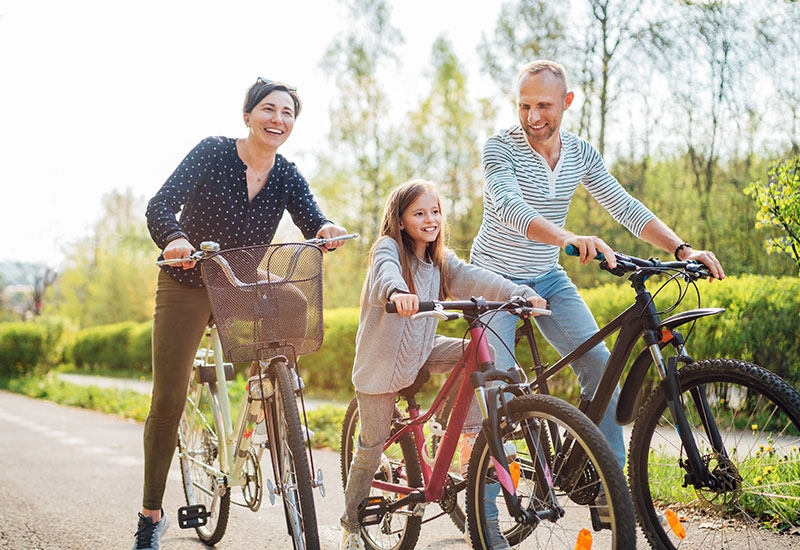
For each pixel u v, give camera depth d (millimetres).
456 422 2793
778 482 2625
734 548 2727
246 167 3443
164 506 4793
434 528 3918
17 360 19922
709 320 6508
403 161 23422
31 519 4453
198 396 3869
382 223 2965
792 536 2645
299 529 2832
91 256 42688
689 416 2613
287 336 2984
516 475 2482
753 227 10719
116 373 22438
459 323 8891
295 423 2859
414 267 2938
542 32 14766
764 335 6223
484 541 2615
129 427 9820
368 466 3021
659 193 12484
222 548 3768
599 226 12789
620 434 3154
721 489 2543
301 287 2977
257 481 3350
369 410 2961
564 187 3424
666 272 2746
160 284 3432
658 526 2664
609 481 2193
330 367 12547
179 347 3393
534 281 3416
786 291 6273
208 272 2867
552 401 2393
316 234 3457
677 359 2582
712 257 2775
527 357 8203
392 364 2855
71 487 5461
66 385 16375
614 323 2832
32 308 41844
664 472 2758
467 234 20031
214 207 3410
